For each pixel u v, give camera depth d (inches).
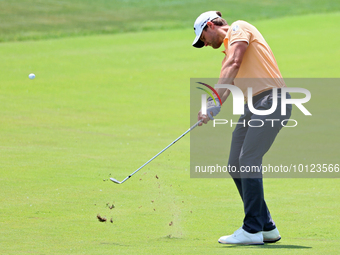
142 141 1445.6
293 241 642.2
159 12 4667.8
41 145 1326.3
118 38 3592.5
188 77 2588.6
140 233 664.4
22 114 1753.2
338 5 4948.3
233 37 656.4
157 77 2571.4
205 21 709.9
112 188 928.3
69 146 1328.7
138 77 2556.6
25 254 549.0
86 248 580.7
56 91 2193.7
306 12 4665.4
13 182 943.7
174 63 2888.8
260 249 587.5
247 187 636.1
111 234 654.5
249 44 657.6
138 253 558.9
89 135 1492.4
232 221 740.7
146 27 4060.0
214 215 773.9
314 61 2915.8
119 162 1167.6
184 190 941.2
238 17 4478.3
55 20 4136.3
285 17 4407.0
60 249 573.6
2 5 4446.4
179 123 1733.5
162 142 1444.4
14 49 3085.6
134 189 929.5
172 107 2000.5
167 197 882.8
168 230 683.4
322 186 999.0
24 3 4586.6
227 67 650.2
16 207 782.5
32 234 644.1
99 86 2335.1
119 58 2962.6
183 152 1320.1
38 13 4311.0
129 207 805.2
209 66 2832.2
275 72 656.4
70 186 929.5
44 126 1588.3
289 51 3166.8
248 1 5191.9
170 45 3385.8
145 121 1745.8
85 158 1190.3
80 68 2682.1
